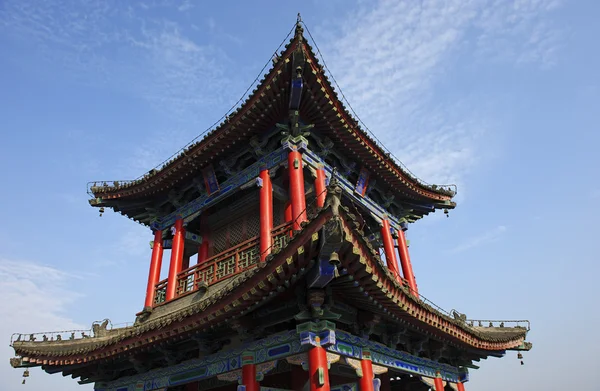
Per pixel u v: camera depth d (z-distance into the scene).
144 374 16.34
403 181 23.12
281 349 12.21
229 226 22.89
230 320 12.38
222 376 13.38
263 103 17.42
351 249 10.07
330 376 16.59
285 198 19.67
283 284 11.03
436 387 17.58
